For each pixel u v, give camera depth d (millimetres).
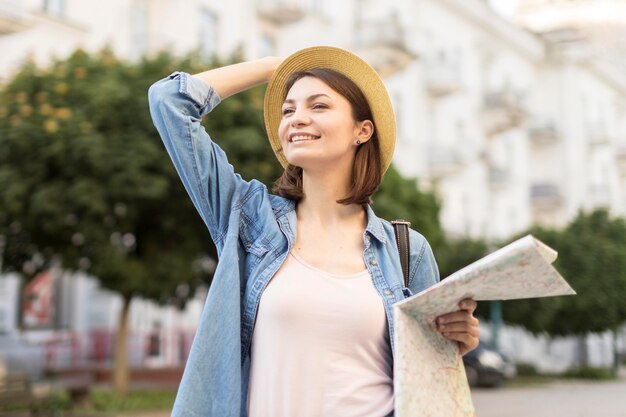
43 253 11656
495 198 29859
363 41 21719
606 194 34375
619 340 33938
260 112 11688
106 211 10594
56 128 10227
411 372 1681
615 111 37625
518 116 29109
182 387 1825
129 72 11320
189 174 2010
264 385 1850
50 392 10016
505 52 31375
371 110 2074
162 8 17453
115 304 17531
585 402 14516
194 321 19406
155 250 11539
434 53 26078
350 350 1847
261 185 2125
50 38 15281
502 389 17781
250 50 19516
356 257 1980
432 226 16453
